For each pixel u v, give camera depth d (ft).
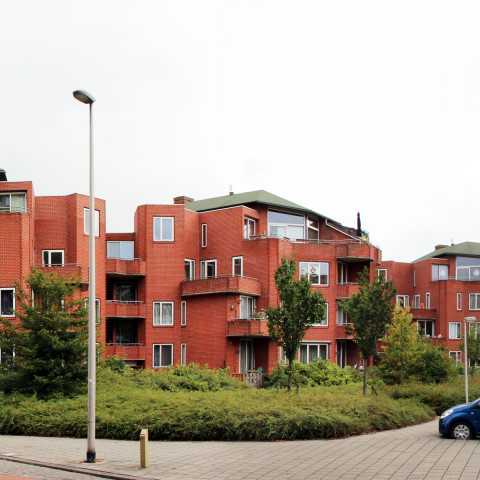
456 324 185.88
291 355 79.36
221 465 45.57
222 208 135.64
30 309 72.54
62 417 62.80
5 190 102.83
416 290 199.11
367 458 47.14
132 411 62.64
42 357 72.18
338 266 139.74
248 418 58.39
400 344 112.57
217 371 107.24
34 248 106.93
